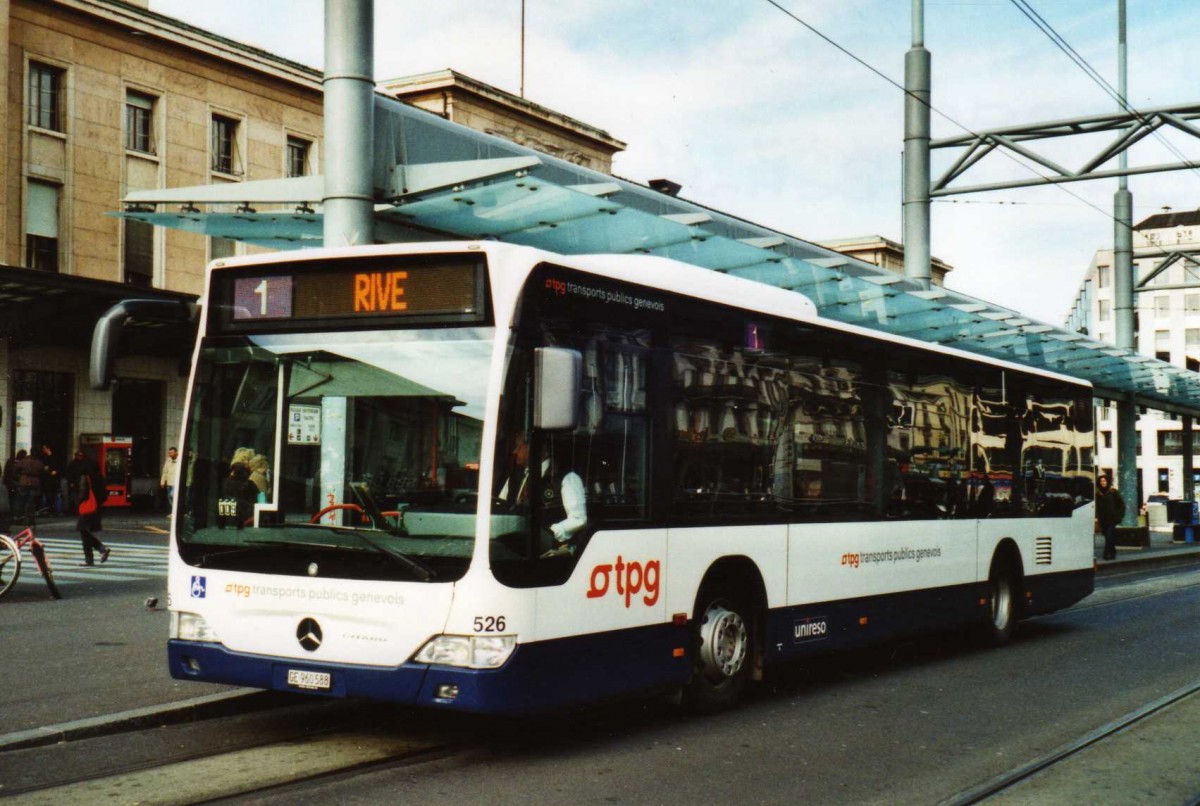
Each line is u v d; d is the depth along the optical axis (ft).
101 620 37.50
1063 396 46.80
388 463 21.77
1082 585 46.85
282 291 23.27
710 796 20.16
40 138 99.55
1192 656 38.34
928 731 25.90
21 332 94.32
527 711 21.07
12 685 26.84
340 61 32.42
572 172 38.42
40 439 101.86
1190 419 128.57
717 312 27.12
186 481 23.34
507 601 20.84
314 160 122.83
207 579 22.68
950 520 37.29
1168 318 322.75
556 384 20.93
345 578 21.48
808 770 22.12
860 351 32.96
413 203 35.86
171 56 109.09
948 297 56.13
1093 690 31.55
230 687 26.73
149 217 39.06
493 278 21.66
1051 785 21.24
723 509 26.86
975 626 39.04
